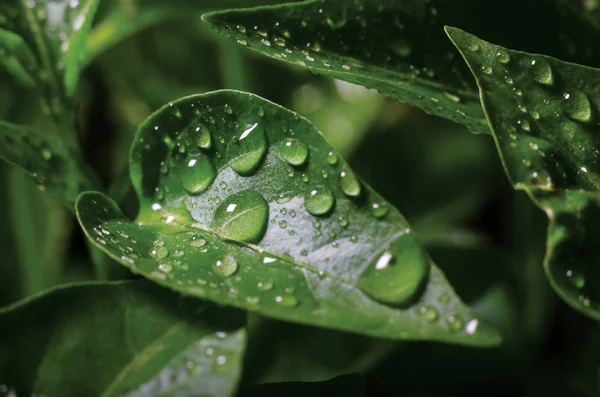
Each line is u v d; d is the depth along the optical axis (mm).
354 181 168
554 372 219
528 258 222
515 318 214
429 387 214
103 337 166
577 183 165
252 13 174
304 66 172
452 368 214
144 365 164
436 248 214
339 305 161
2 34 191
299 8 176
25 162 183
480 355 214
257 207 169
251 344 211
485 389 214
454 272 213
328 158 168
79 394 163
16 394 164
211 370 162
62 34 192
